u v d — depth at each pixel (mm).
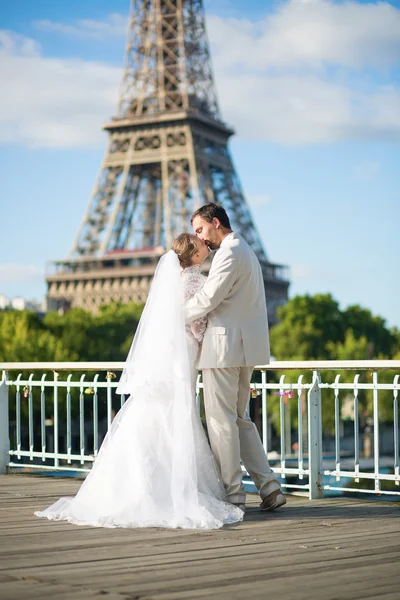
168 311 8727
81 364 12414
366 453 86188
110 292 116500
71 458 12508
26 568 6242
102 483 8602
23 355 67125
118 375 15453
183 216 109688
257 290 8852
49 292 120688
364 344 89625
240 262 8680
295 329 95500
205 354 8711
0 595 5441
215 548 7016
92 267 117688
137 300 114688
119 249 116562
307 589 5586
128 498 8414
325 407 74562
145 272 114375
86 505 8602
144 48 116438
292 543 7230
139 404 8656
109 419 12047
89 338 90438
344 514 8891
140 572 6098
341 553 6770
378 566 6281
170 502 8383
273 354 96000
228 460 8805
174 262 8867
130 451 8547
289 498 10219
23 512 9117
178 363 8656
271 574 6016
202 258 9070
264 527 8094
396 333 114312
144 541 7363
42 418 12945
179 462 8414
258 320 8859
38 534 7742
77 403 48531
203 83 117125
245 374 8938
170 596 5410
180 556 6676
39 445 47594
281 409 10594
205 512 8211
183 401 8594
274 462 66250
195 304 8656
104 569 6199
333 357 90562
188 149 108688
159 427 8578
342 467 60719
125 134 113875
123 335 96438
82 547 7082
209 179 110938
